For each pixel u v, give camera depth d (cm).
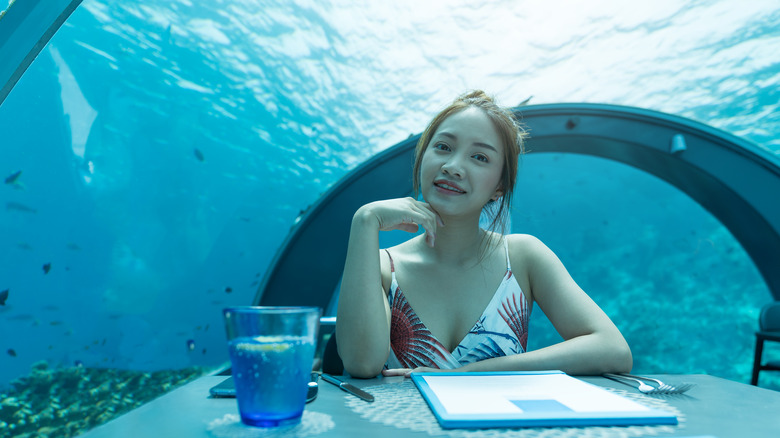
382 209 104
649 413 51
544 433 46
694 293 1505
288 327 47
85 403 920
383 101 974
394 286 115
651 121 349
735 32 746
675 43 753
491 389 63
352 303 92
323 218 375
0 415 778
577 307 104
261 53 1063
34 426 777
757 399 64
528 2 718
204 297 1485
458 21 768
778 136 864
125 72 1123
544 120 352
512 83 816
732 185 344
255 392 46
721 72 796
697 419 52
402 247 125
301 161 1304
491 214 127
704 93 820
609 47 752
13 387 906
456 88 869
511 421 48
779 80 793
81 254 1219
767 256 366
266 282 373
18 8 154
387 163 376
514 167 118
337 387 71
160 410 54
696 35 745
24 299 1146
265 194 1398
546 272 114
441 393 61
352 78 974
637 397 65
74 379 1024
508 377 72
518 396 59
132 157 1231
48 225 1158
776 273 366
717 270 1482
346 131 1112
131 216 1283
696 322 1479
